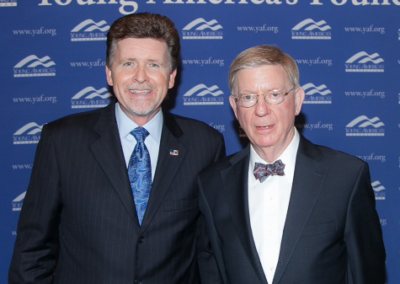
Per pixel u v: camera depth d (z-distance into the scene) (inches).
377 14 114.0
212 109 114.4
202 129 78.2
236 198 66.7
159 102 69.1
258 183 66.7
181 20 112.6
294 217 61.5
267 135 62.3
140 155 69.8
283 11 113.2
